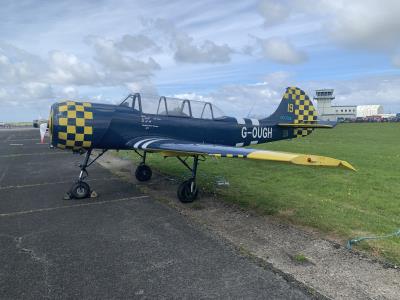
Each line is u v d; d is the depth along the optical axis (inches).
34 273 154.2
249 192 307.6
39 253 175.9
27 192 313.3
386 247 182.7
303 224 221.3
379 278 150.2
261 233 205.2
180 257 171.3
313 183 345.1
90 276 151.7
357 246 185.0
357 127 1828.2
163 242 190.9
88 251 178.5
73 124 278.5
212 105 369.1
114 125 295.3
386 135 1138.0
